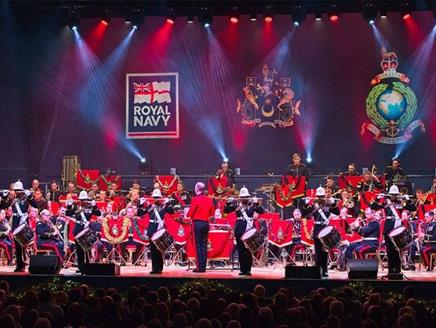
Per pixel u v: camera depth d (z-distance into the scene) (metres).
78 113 24.89
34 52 24.94
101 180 22.53
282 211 20.73
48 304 9.98
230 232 17.70
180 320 8.89
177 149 24.67
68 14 23.48
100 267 14.64
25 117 25.05
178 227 17.98
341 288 12.46
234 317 9.41
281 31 24.48
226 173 21.52
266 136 24.42
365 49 24.23
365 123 24.14
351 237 17.84
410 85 24.05
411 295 11.87
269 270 17.53
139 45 24.80
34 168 24.86
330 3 23.17
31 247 18.05
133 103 24.88
